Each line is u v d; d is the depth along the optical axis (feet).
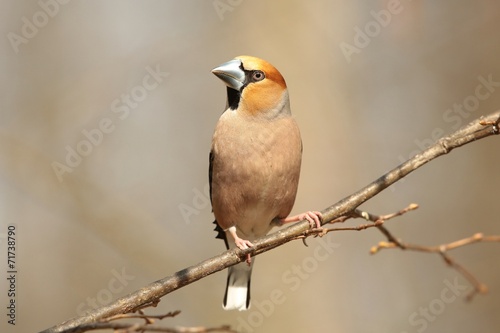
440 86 52.08
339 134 42.39
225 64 29.73
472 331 46.50
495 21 52.65
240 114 29.43
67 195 46.06
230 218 30.40
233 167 29.25
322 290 41.37
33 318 45.65
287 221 30.99
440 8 52.85
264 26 43.50
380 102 46.78
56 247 46.75
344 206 24.64
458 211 51.06
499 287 47.01
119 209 47.01
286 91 29.91
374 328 43.65
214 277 44.34
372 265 44.98
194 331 20.20
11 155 45.39
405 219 49.29
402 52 48.26
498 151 52.21
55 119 47.16
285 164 29.32
